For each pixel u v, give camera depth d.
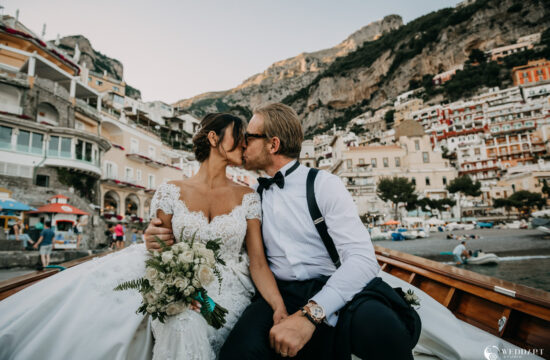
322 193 1.66
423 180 50.94
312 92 157.62
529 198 49.50
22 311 1.51
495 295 2.06
